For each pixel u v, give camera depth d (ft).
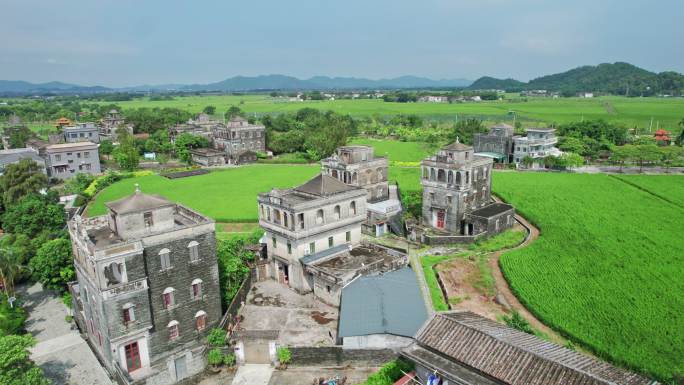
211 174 499.10
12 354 138.92
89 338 189.16
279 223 225.97
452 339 128.26
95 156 508.94
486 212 294.87
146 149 628.28
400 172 474.90
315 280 211.00
